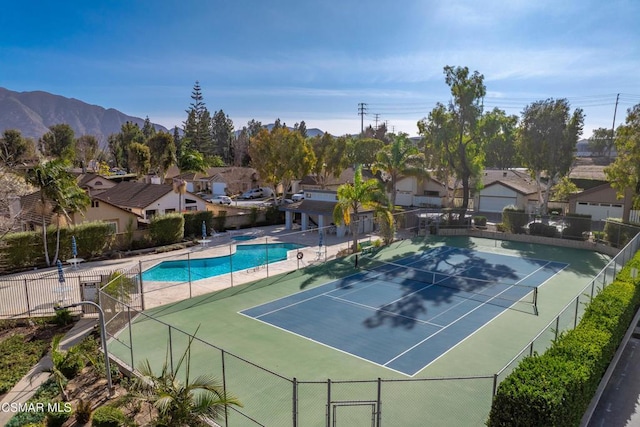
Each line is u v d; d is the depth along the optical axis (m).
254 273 27.23
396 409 11.80
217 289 23.97
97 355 15.36
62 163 30.09
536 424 8.77
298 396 12.57
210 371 14.16
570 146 39.69
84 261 31.08
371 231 42.00
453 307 20.92
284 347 16.34
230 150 120.19
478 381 13.57
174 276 28.91
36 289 24.00
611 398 12.73
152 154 75.06
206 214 41.62
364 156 84.38
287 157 48.78
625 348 15.68
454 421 11.19
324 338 17.23
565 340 12.10
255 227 46.00
